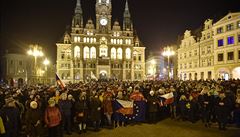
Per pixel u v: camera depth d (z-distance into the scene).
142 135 15.43
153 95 19.19
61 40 106.56
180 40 84.56
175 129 16.98
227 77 56.16
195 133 15.80
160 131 16.45
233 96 17.45
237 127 17.08
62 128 15.11
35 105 13.06
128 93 20.28
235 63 53.44
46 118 13.34
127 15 113.81
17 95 17.27
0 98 17.23
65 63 105.81
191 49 72.19
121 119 18.19
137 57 113.81
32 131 12.83
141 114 18.98
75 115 16.56
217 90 18.52
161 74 114.06
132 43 111.88
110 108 17.42
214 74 60.28
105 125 18.56
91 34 107.62
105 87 23.28
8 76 86.50
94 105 16.55
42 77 101.06
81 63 104.38
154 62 108.19
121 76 110.00
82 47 105.81
